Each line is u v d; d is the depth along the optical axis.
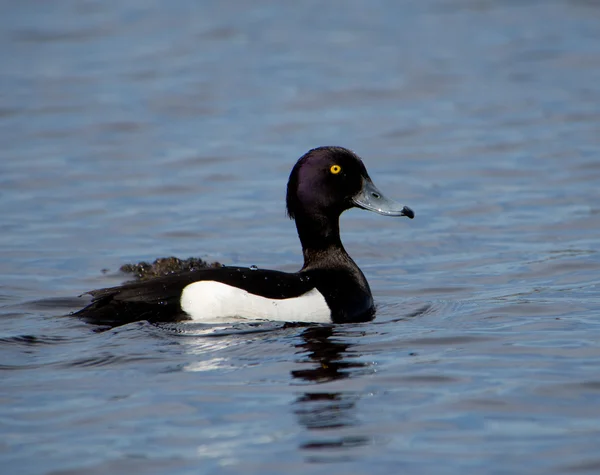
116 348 9.20
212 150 20.02
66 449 7.22
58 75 26.83
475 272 12.76
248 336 9.65
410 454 7.10
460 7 35.09
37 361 8.93
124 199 16.77
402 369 8.75
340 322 10.30
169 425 7.60
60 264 13.25
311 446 7.23
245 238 14.55
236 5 36.31
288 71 27.08
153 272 12.68
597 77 25.52
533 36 30.38
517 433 7.40
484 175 17.95
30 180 17.91
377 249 14.13
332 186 10.93
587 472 6.78
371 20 33.56
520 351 9.20
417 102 23.88
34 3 36.88
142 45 30.30
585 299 11.15
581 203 15.98
